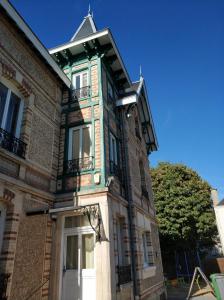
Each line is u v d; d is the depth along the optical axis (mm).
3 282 5371
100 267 6609
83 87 9758
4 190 5898
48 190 7758
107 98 10055
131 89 12430
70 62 10688
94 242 7184
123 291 7465
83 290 6816
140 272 8992
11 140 6555
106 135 8938
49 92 8961
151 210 13586
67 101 9750
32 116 7660
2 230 5918
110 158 9000
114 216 7961
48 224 7316
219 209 18188
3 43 6922
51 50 10547
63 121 9375
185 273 20094
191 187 21125
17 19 7316
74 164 8375
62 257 7293
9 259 5656
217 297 10773
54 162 8359
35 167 7230
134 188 10703
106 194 7453
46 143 8156
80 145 8766
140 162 13703
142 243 10477
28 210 6480
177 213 19422
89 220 6973
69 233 7586
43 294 6492
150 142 16391
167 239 19547
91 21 12680
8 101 7113
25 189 6582
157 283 11461
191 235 19281
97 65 10047
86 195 7641
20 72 7453
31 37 7891
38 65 8539
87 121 9000
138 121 14492
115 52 10531
